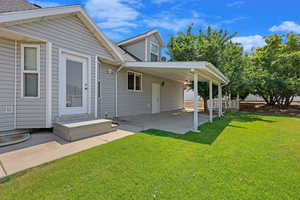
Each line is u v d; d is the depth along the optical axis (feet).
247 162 10.02
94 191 6.68
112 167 8.88
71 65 17.40
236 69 38.65
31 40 14.34
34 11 13.47
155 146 12.62
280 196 6.63
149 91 36.35
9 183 7.11
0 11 13.10
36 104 14.80
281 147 13.17
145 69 26.94
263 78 42.57
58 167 8.73
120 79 27.58
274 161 10.25
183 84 57.41
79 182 7.32
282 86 41.96
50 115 15.19
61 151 11.12
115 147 12.17
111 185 7.14
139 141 13.88
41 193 6.46
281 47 43.11
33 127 14.73
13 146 11.80
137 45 36.17
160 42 40.65
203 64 17.42
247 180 7.85
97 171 8.39
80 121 16.34
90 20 18.37
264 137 16.48
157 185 7.23
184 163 9.64
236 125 23.56
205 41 35.70
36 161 9.42
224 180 7.80
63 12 15.65
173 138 15.16
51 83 15.29
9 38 13.76
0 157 9.85
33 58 14.80
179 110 47.98
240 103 53.62
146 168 8.86
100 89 23.59
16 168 8.51
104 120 17.16
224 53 37.11
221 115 35.22
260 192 6.88
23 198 6.15
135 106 31.68
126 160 9.86
